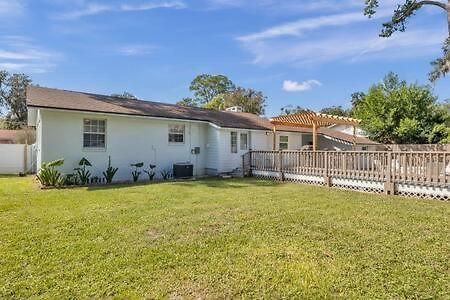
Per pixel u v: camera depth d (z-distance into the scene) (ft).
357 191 35.94
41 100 39.86
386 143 87.40
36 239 16.81
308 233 18.15
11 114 146.51
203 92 177.88
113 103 48.93
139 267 13.29
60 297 10.84
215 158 54.60
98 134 43.65
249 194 32.32
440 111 86.94
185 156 53.01
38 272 12.75
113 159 44.73
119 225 19.62
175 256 14.52
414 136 82.99
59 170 40.27
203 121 53.52
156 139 49.37
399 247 15.78
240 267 13.32
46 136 39.34
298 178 44.52
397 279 12.17
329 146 75.72
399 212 23.91
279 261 13.98
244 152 58.18
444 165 29.84
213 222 20.48
